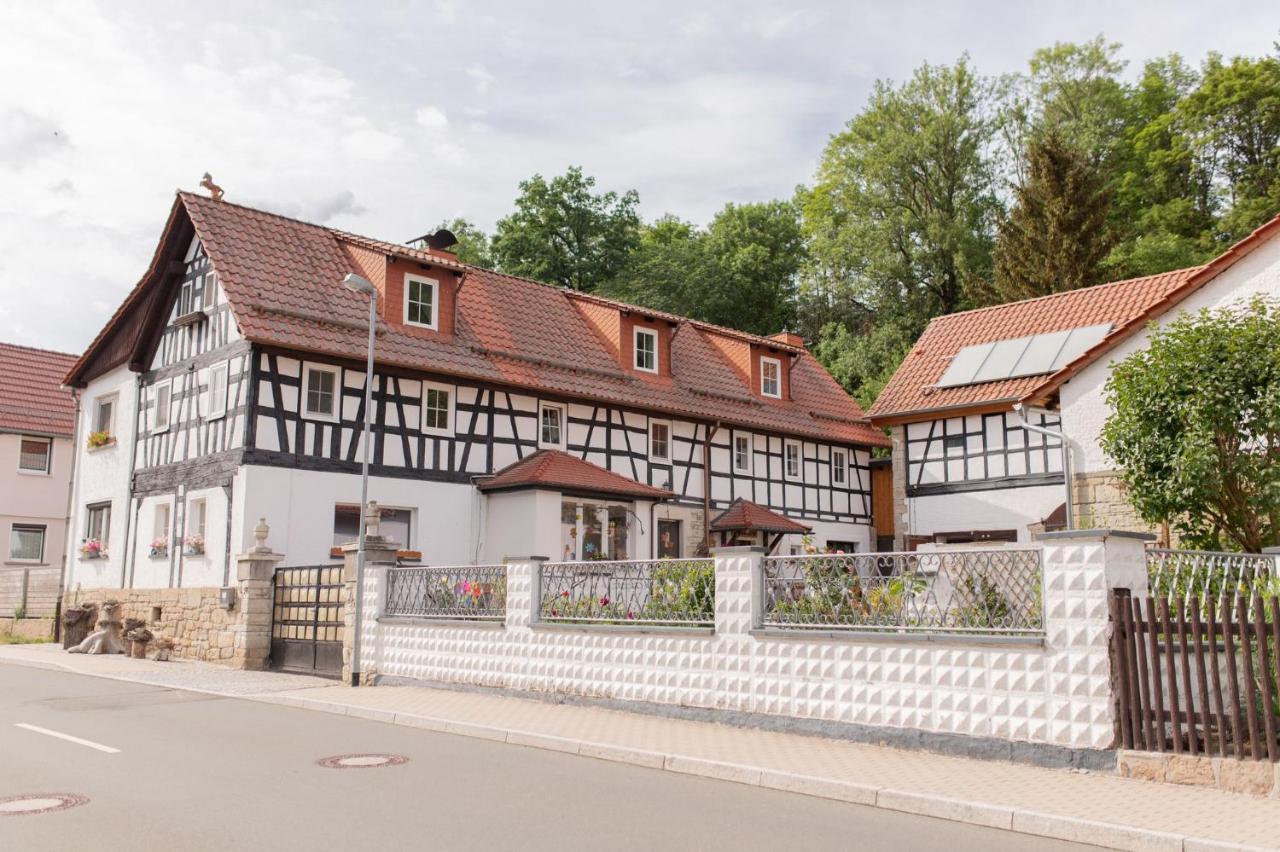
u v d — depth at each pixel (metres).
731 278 48.09
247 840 6.38
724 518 27.70
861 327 46.94
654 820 7.14
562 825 6.90
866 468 33.12
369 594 16.53
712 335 32.00
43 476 34.34
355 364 21.42
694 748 9.89
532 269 46.75
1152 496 13.68
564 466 23.41
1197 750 8.24
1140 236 40.16
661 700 12.13
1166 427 13.74
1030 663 9.19
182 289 23.25
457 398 23.06
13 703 13.86
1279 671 7.96
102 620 22.28
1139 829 6.80
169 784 8.17
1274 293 16.75
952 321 30.77
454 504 22.67
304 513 20.31
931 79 45.25
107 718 12.34
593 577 13.23
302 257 22.75
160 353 23.62
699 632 11.77
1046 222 37.25
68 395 36.12
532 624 13.76
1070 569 9.04
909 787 8.10
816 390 33.66
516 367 24.20
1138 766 8.46
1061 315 28.19
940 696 9.73
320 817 7.02
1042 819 7.17
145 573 22.61
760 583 11.43
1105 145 43.03
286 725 11.89
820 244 46.00
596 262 49.22
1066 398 18.62
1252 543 13.40
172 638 21.16
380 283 22.75
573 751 10.26
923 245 44.34
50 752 9.71
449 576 15.26
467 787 8.19
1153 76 45.06
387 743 10.56
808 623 10.90
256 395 20.02
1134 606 8.70
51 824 6.80
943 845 6.70
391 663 15.94
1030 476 26.23
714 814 7.41
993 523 26.75
